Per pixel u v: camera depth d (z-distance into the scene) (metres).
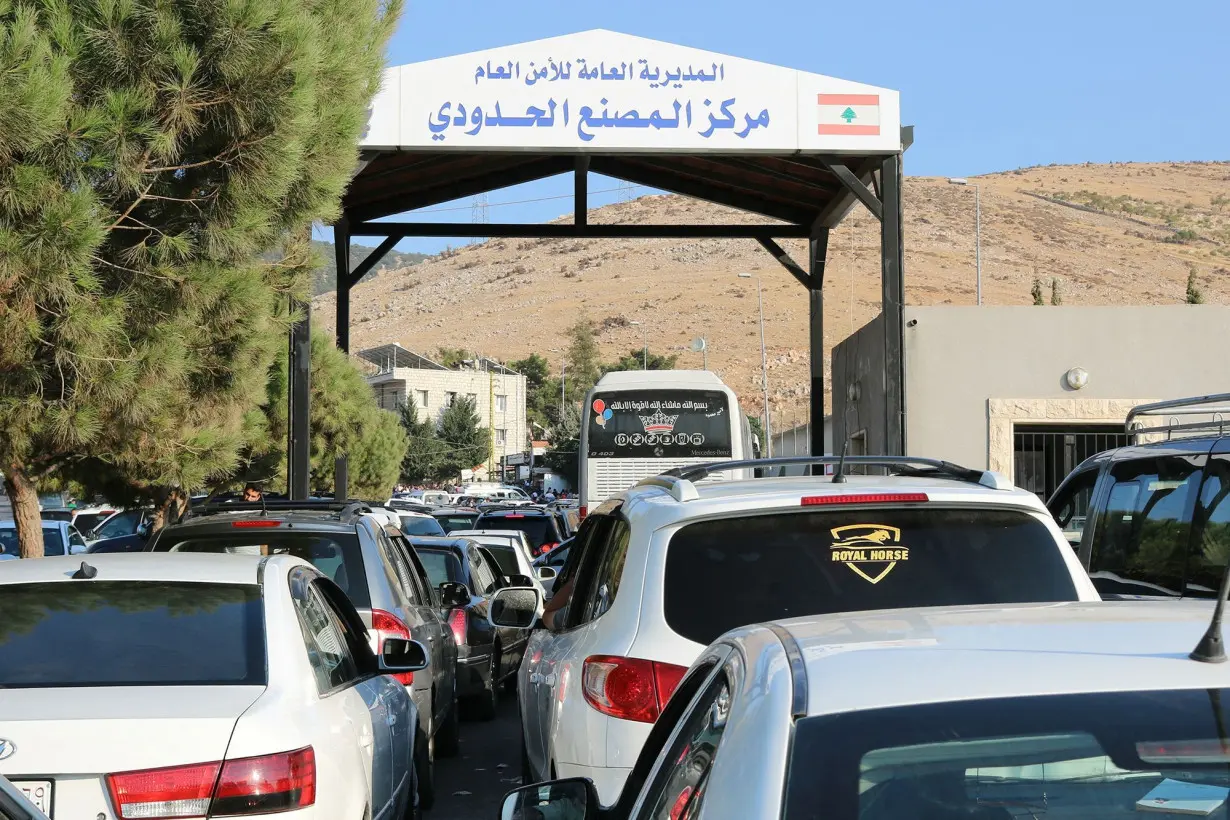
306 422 20.31
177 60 9.88
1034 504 4.97
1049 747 2.18
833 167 22.02
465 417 98.31
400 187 26.55
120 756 4.18
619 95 21.73
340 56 12.27
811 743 2.24
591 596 5.92
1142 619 2.66
